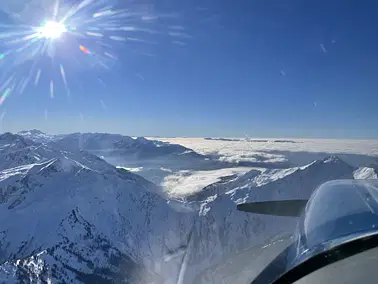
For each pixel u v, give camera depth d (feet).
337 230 11.87
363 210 12.56
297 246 13.37
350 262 9.98
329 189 15.94
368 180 16.76
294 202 22.91
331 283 9.57
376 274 9.23
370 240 10.23
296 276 10.74
